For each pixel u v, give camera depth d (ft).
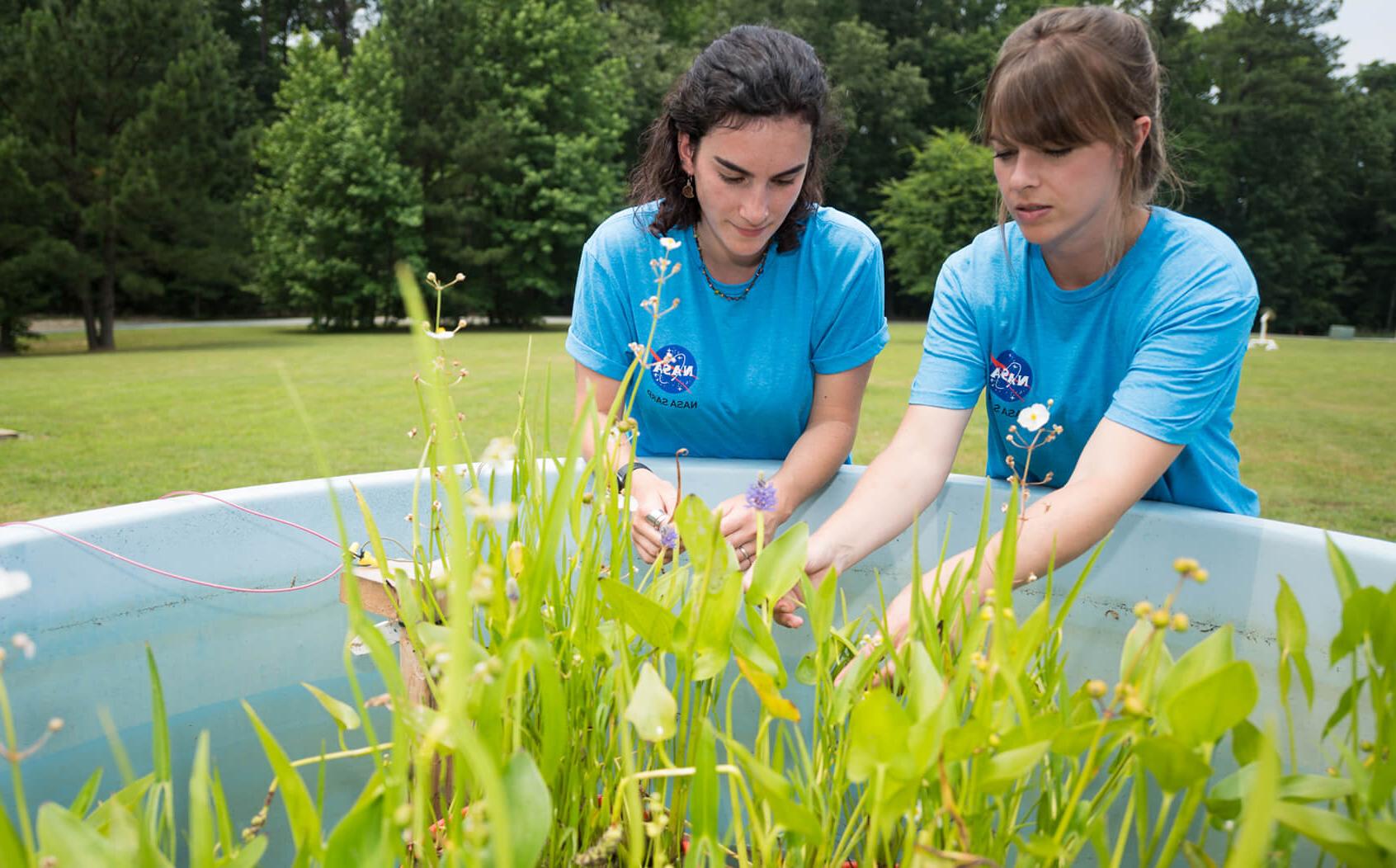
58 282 54.44
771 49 3.71
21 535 3.54
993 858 1.85
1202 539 3.97
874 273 4.75
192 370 34.37
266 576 4.25
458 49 73.10
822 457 4.72
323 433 18.58
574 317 4.99
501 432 16.37
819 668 2.29
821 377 4.93
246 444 17.35
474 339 51.90
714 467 4.95
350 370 33.86
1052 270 4.00
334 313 70.44
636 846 1.94
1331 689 3.57
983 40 89.20
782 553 2.24
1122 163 3.39
